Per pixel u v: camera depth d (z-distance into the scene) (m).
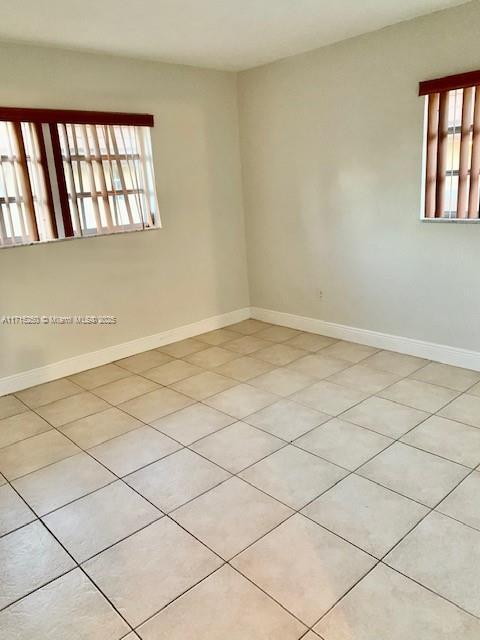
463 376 3.52
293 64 4.18
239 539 2.06
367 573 1.85
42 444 2.92
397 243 3.86
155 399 3.44
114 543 2.08
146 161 4.20
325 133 4.11
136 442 2.88
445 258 3.60
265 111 4.52
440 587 1.77
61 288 3.82
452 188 3.45
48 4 2.71
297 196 4.49
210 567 1.92
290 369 3.84
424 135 3.51
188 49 3.78
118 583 1.87
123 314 4.25
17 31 3.12
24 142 3.46
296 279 4.73
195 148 4.50
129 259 4.20
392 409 3.09
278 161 4.55
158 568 1.93
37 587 1.88
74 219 3.79
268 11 3.05
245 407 3.24
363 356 4.03
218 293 4.96
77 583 1.88
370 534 2.05
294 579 1.84
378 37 3.58
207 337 4.76
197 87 4.41
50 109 3.54
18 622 1.73
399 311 3.98
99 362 4.15
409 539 2.01
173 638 1.63
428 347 3.86
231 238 4.98
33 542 2.12
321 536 2.05
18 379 3.71
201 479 2.49
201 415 3.17
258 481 2.45
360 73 3.75
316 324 4.67
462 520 2.10
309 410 3.15
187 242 4.60
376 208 3.92
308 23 3.34
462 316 3.60
